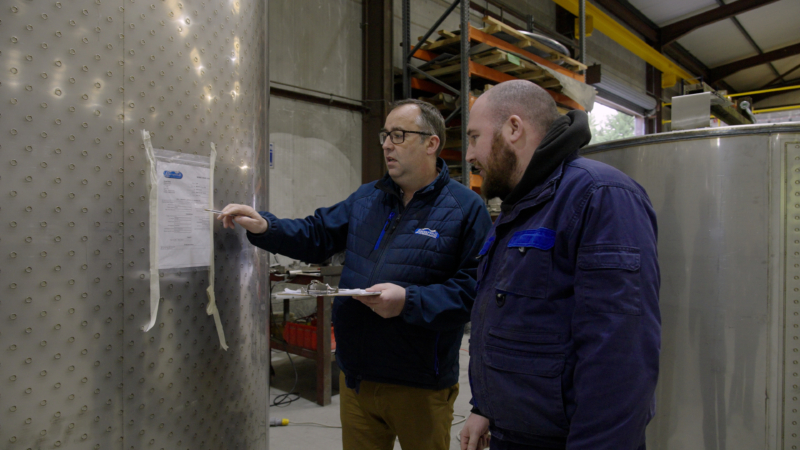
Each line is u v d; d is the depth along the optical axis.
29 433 0.85
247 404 1.26
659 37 9.72
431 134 1.48
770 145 1.50
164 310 1.02
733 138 1.54
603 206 0.89
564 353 0.91
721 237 1.56
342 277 1.56
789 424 1.50
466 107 4.48
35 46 0.84
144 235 0.98
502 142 1.08
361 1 5.09
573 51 7.48
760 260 1.52
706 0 8.70
